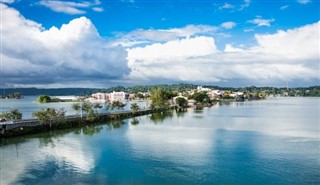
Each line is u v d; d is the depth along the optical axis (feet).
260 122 469.98
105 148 263.90
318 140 301.84
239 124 442.91
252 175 186.70
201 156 233.55
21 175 185.47
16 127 338.34
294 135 334.65
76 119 435.12
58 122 398.62
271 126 417.28
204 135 336.29
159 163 213.05
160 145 277.03
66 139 312.71
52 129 383.04
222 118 540.93
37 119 398.62
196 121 491.31
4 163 211.82
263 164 210.79
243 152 246.68
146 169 199.00
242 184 171.42
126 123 472.85
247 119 519.60
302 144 280.72
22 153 243.60
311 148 262.26
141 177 183.52
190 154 240.12
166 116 598.75
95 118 472.03
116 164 210.38
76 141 300.20
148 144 282.15
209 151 250.98
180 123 462.60
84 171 194.59
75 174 188.24
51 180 176.65
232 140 302.45
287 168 201.05
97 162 216.13
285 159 224.12
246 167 203.21
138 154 240.53
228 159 223.92
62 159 224.12
